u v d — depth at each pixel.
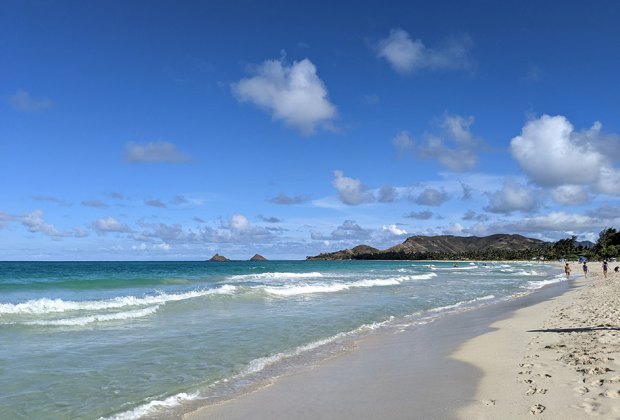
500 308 21.44
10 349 11.49
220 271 70.69
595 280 42.81
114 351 11.52
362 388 8.43
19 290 29.50
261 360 10.81
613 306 18.36
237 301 22.95
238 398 8.00
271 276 52.16
